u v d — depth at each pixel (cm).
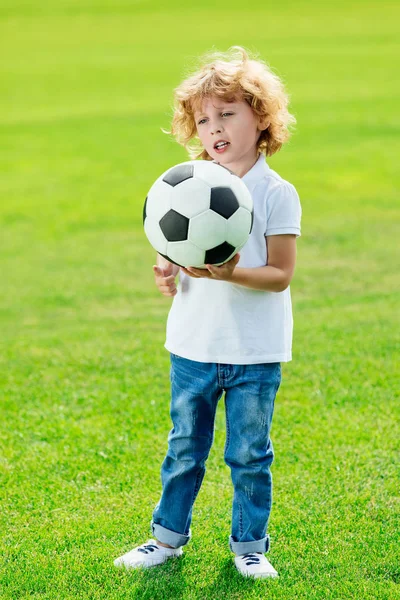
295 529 420
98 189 1492
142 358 693
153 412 575
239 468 381
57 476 486
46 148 1891
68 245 1133
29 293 920
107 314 837
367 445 516
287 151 1762
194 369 376
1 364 689
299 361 670
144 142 1920
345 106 2250
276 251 369
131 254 1080
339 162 1631
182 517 393
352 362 664
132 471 489
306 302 845
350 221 1196
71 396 612
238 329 368
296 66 2952
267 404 374
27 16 4784
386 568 385
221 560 396
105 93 2612
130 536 419
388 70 2812
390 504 445
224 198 351
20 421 568
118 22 4472
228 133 372
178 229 353
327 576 379
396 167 1566
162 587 371
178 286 385
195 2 5097
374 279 922
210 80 368
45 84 2830
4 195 1459
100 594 367
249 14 4553
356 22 4109
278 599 362
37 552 404
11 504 454
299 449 510
